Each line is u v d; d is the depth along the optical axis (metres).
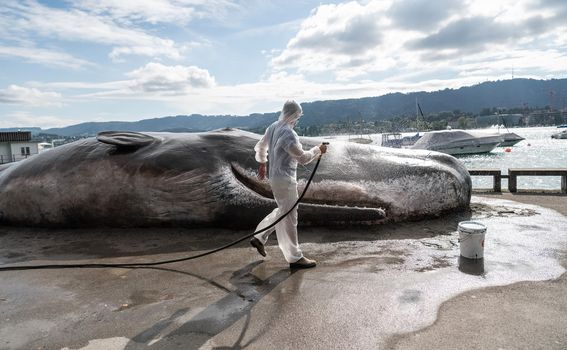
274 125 4.52
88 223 6.43
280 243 4.47
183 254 5.07
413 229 6.13
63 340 3.11
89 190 6.27
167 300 3.75
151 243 5.57
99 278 4.33
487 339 2.97
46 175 6.48
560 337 2.98
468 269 4.39
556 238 5.52
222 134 6.67
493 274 4.23
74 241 5.79
